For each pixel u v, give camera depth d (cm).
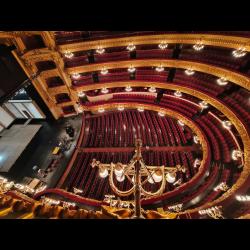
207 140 1817
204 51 2047
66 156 2244
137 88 2603
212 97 1928
